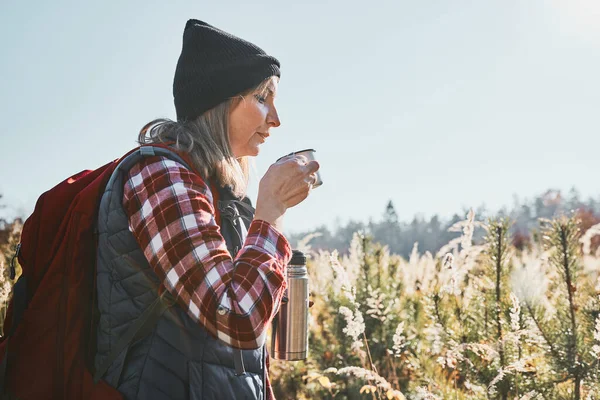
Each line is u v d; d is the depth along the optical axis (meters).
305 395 4.55
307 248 5.80
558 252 3.42
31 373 1.53
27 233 1.69
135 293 1.52
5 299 3.47
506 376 3.25
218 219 1.69
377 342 4.69
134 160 1.57
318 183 1.68
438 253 5.05
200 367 1.52
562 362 3.15
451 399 3.38
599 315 2.91
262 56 1.77
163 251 1.44
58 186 1.72
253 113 1.75
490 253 3.65
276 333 1.92
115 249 1.53
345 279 3.60
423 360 3.94
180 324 1.52
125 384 1.50
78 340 1.53
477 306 3.71
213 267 1.42
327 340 5.11
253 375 1.62
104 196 1.58
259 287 1.43
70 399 1.52
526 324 3.32
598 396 3.04
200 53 1.72
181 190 1.49
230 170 1.72
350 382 4.41
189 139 1.67
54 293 1.56
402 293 5.25
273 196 1.58
